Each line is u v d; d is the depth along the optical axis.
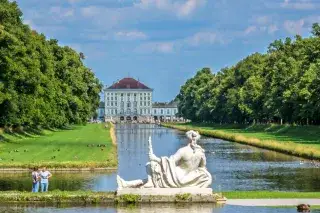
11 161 103.25
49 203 60.03
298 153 139.88
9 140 158.38
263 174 100.94
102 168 102.88
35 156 115.50
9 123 150.25
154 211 55.47
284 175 99.00
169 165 60.41
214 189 81.31
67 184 82.62
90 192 61.91
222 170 108.25
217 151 158.38
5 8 148.75
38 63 163.00
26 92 153.62
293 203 59.34
